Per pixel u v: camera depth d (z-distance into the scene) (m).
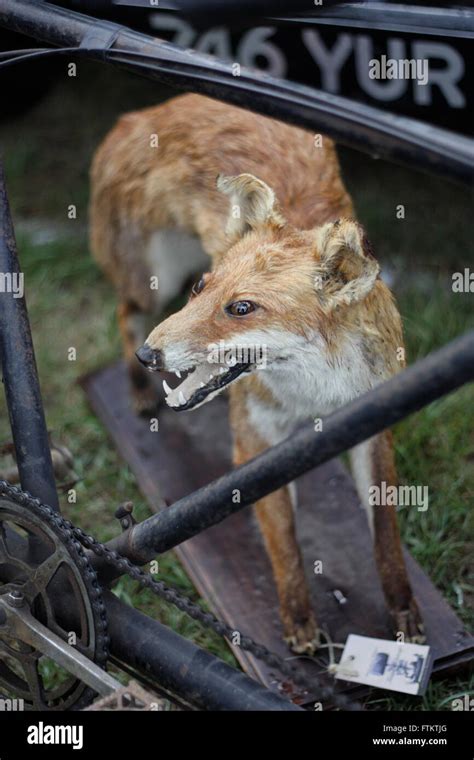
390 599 3.31
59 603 2.45
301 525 3.80
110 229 4.31
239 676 2.31
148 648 2.38
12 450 2.90
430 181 5.52
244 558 3.66
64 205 5.87
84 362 4.89
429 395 1.88
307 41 3.31
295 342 2.79
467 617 3.46
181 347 2.74
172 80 2.27
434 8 3.09
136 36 2.32
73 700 2.46
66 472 3.01
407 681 3.06
